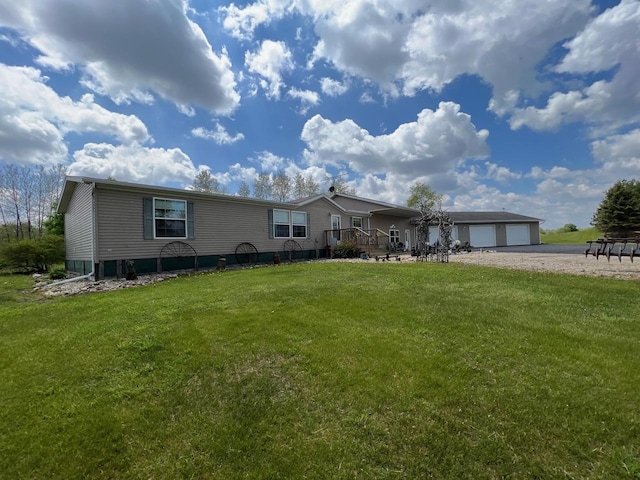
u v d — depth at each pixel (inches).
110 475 67.4
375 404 86.9
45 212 893.2
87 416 84.7
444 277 270.2
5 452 73.2
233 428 79.3
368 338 127.6
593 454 68.7
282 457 70.5
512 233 1081.4
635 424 76.4
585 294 193.8
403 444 73.4
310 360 110.3
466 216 1093.1
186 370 106.3
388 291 211.8
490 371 101.7
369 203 832.3
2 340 140.6
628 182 1083.3
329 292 210.1
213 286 250.1
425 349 117.6
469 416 81.0
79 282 327.6
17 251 485.1
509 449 70.6
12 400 92.7
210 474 66.7
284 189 1385.3
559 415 80.0
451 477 64.6
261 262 508.4
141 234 366.6
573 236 1293.1
